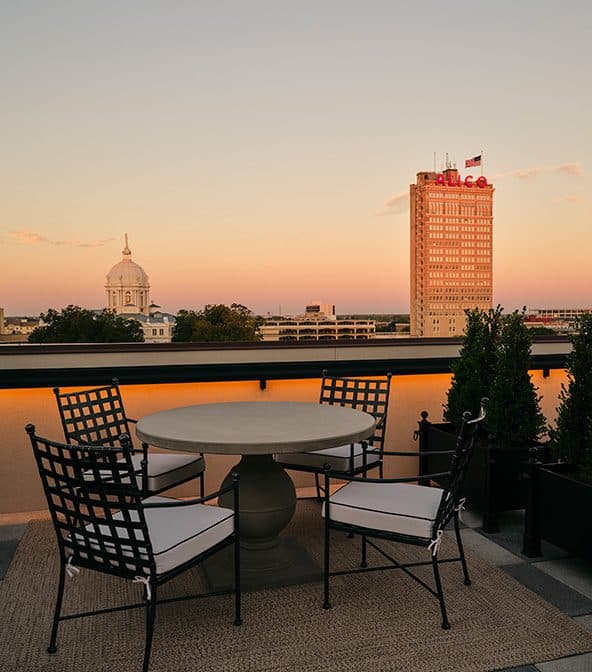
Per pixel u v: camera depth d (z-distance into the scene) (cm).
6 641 233
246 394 440
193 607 260
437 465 412
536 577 292
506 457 353
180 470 330
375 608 259
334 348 482
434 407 473
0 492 396
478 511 394
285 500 301
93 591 278
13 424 396
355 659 220
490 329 422
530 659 220
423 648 227
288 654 223
